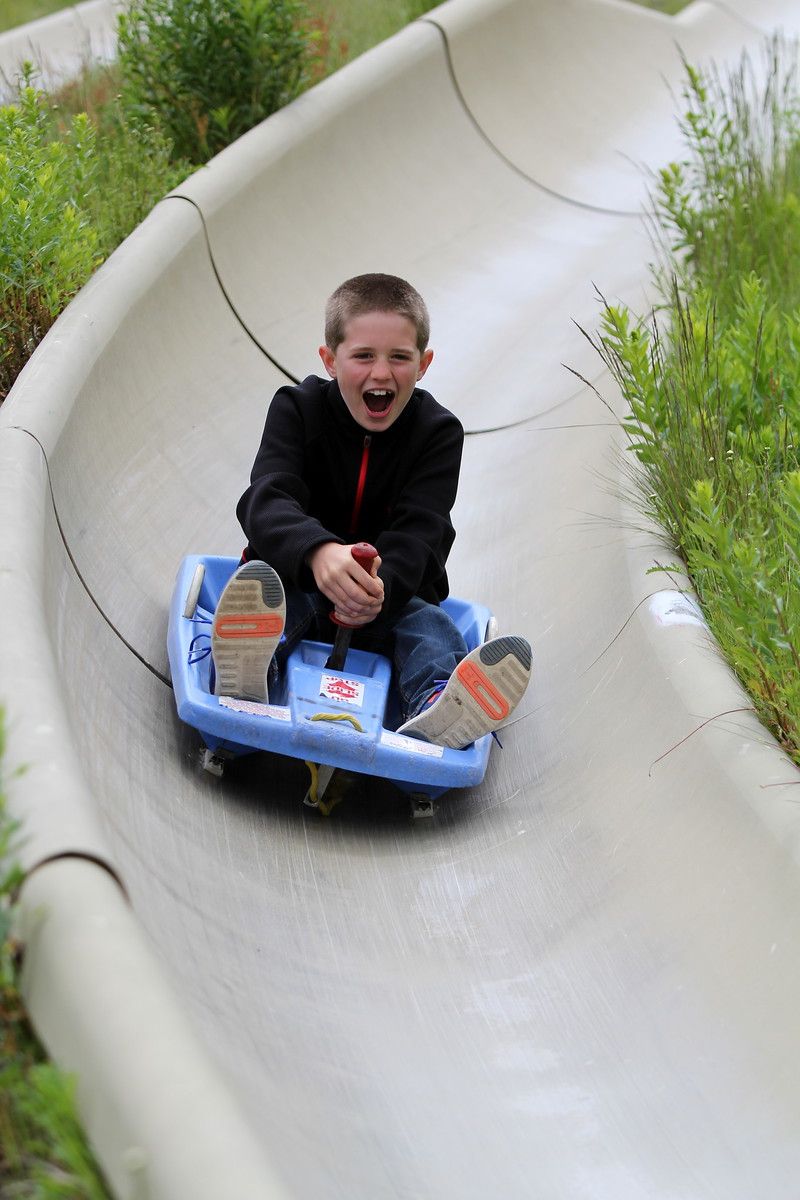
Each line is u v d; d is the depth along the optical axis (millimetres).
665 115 16188
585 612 6629
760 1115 3967
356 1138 3707
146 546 6438
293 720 5113
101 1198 2629
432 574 5879
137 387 7164
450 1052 4293
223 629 4945
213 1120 2637
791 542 5547
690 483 6594
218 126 10867
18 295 6949
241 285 9062
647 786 5277
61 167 8312
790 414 6812
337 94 11438
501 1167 3834
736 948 4453
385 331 5594
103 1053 2734
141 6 11203
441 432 6008
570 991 4621
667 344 8469
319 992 4344
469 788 5781
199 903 4379
